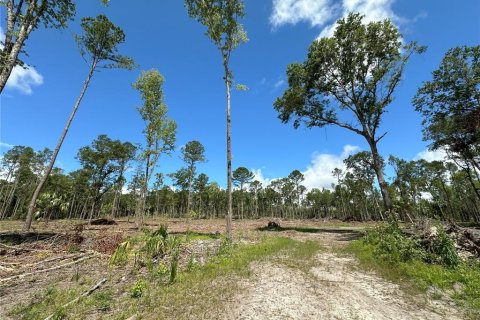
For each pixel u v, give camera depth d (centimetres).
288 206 8319
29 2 1266
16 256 1017
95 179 3400
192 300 537
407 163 4438
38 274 779
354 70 1953
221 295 566
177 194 6259
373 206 5919
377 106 1833
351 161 4594
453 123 1992
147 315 473
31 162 5338
